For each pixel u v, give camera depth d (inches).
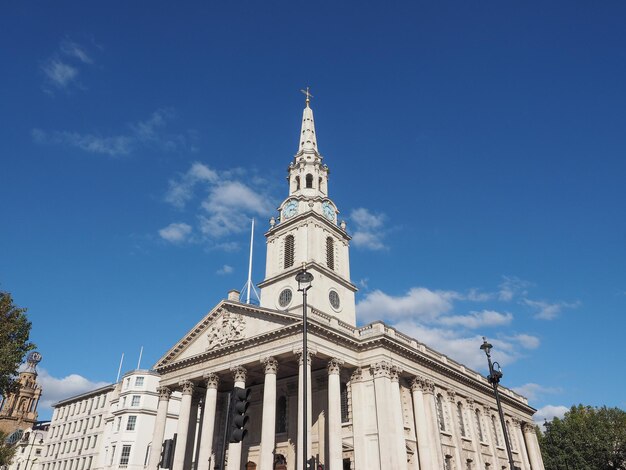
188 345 2177.7
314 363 1911.9
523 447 2933.1
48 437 4101.9
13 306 1614.2
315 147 2974.9
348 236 2699.3
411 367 2036.2
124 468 3090.6
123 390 3385.8
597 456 3368.6
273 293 2396.7
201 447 1831.9
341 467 1625.2
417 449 1899.6
